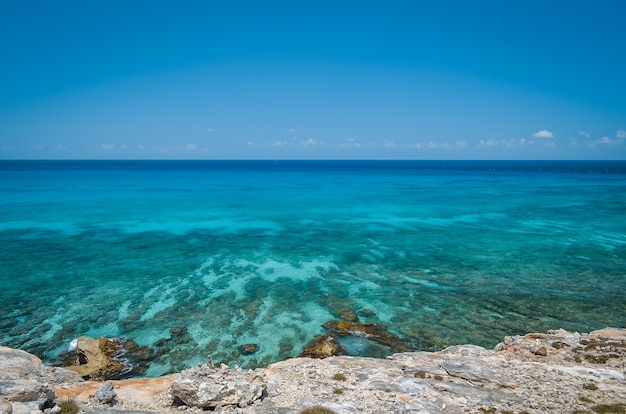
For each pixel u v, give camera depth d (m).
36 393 11.12
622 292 29.73
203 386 12.75
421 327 24.05
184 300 27.94
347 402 12.76
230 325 24.14
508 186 118.69
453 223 56.97
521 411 12.05
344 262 37.44
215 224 55.38
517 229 52.62
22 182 118.50
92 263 36.28
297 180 146.38
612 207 71.81
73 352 20.83
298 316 25.47
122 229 51.16
